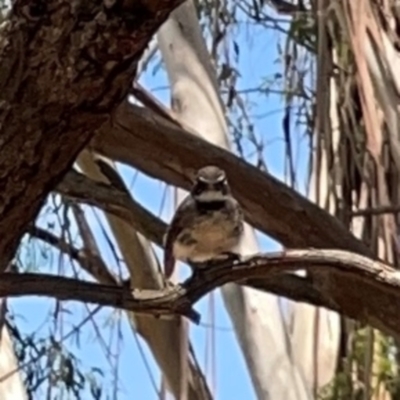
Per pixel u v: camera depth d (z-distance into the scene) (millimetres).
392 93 3365
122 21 2455
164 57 5203
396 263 3686
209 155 4332
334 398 4262
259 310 4664
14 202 2859
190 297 3182
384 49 3385
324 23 3689
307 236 4180
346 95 3762
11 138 2709
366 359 3840
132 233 5238
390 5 3461
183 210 4203
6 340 5082
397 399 4273
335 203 3936
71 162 2826
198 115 4977
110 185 4438
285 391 4539
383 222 3697
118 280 5402
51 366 5566
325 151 3846
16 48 2576
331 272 3471
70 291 3139
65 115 2668
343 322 4582
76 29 2492
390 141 3383
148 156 4371
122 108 4246
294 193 4246
